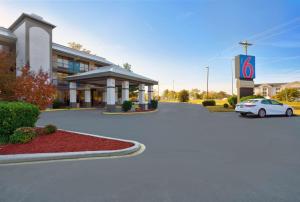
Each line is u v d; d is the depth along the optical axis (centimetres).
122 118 1725
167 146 749
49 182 438
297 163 552
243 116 1895
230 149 703
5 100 1039
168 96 11988
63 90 3431
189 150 692
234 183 427
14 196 378
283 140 844
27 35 2675
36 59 2755
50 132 898
